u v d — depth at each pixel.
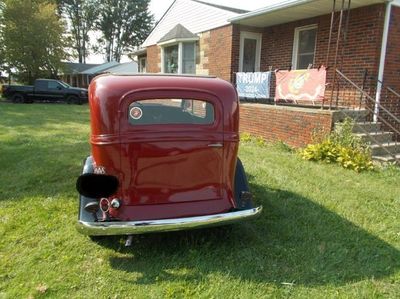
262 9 9.20
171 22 15.60
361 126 7.36
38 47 27.97
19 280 2.85
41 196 4.65
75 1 54.81
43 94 22.83
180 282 2.84
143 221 2.95
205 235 3.62
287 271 3.02
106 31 57.75
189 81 3.20
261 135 8.91
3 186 5.05
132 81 3.07
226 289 2.76
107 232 2.91
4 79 29.55
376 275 2.98
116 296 2.67
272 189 4.95
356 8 8.27
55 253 3.27
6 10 27.00
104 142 2.96
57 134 9.83
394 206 4.49
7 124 11.80
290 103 9.50
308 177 5.57
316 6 8.36
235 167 3.39
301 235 3.65
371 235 3.69
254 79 9.74
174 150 3.06
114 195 3.01
